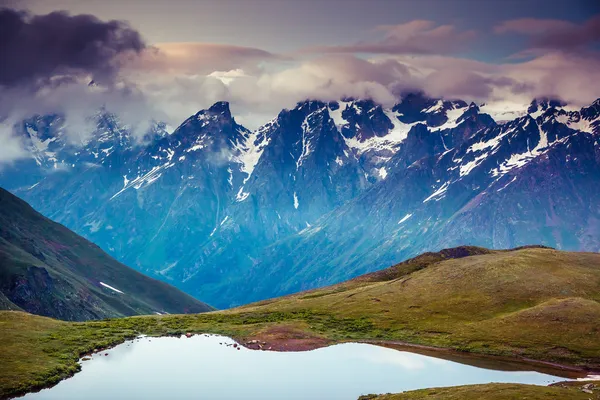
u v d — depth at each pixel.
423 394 128.12
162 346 180.62
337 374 152.38
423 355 169.50
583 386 135.25
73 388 140.88
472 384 135.62
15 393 135.62
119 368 157.12
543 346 167.88
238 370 156.25
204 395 136.75
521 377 147.25
